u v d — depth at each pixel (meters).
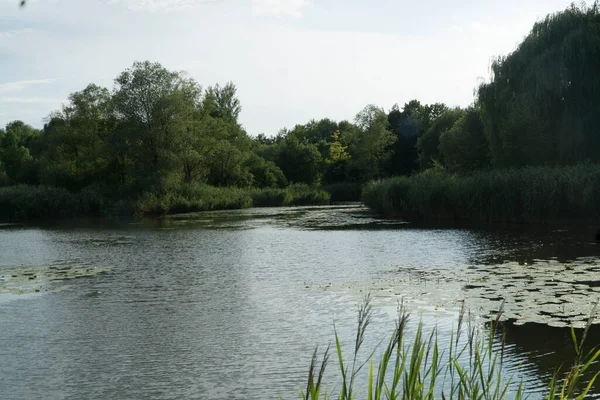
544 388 6.95
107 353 9.11
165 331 10.31
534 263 16.25
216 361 8.57
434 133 67.94
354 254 19.92
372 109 79.00
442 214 33.03
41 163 59.50
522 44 34.69
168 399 7.17
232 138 73.88
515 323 9.77
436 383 7.18
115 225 36.53
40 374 8.20
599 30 32.06
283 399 7.04
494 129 36.53
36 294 13.95
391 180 39.44
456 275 14.82
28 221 42.22
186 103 55.22
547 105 32.78
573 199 26.58
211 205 51.59
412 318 10.45
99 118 58.84
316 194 63.25
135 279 15.80
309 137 134.25
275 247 22.61
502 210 29.28
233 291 13.82
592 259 16.66
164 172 50.06
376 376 7.76
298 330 10.13
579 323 9.64
